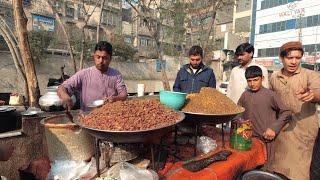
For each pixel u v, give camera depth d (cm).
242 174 223
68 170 191
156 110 200
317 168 313
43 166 211
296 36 2730
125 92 264
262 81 321
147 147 211
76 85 252
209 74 387
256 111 292
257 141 283
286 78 295
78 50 1720
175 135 242
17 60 383
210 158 221
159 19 1142
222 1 1162
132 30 2695
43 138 246
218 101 245
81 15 2152
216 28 3266
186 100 249
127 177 171
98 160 182
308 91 243
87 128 171
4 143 220
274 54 2948
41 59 1552
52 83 424
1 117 231
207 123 232
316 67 2555
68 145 195
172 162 214
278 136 297
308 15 2628
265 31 3034
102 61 249
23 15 325
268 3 2983
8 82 1271
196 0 1173
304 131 285
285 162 292
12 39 396
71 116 213
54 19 1983
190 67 397
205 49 1159
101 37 2358
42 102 268
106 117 181
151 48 2733
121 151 191
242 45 380
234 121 257
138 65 1991
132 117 180
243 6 3256
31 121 239
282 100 296
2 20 419
